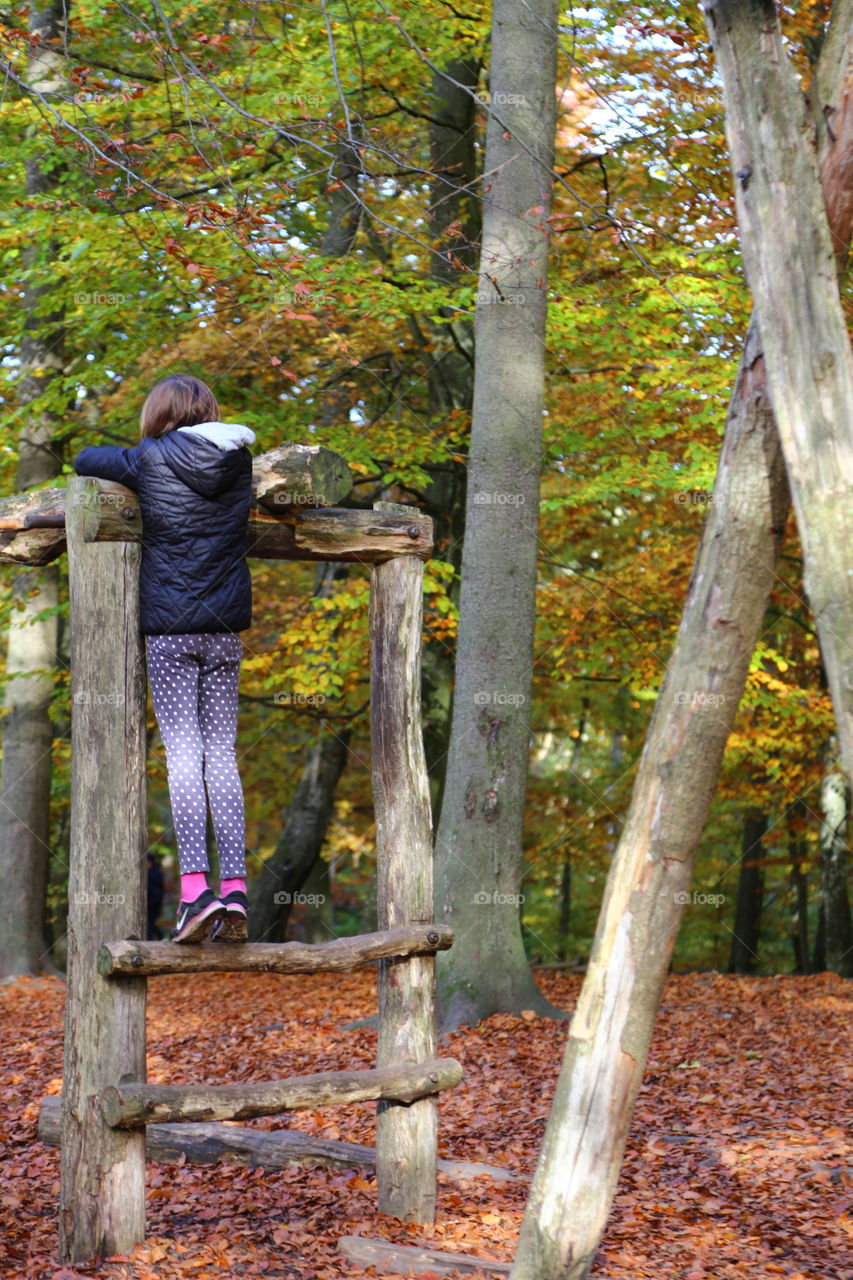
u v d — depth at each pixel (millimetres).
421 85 12266
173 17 10156
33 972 13992
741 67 3076
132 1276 3656
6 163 12109
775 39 3072
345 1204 4660
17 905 14094
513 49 9344
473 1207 4684
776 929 23406
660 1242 4402
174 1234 4273
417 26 10852
